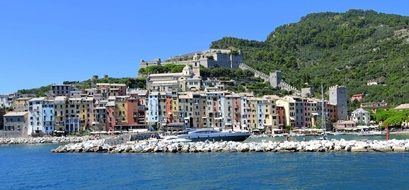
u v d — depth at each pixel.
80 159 172.50
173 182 111.06
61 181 119.94
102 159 168.88
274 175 115.75
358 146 162.88
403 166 122.75
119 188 106.06
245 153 170.62
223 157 159.62
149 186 107.06
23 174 136.50
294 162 138.62
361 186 98.94
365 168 121.56
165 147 188.62
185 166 139.00
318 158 146.00
